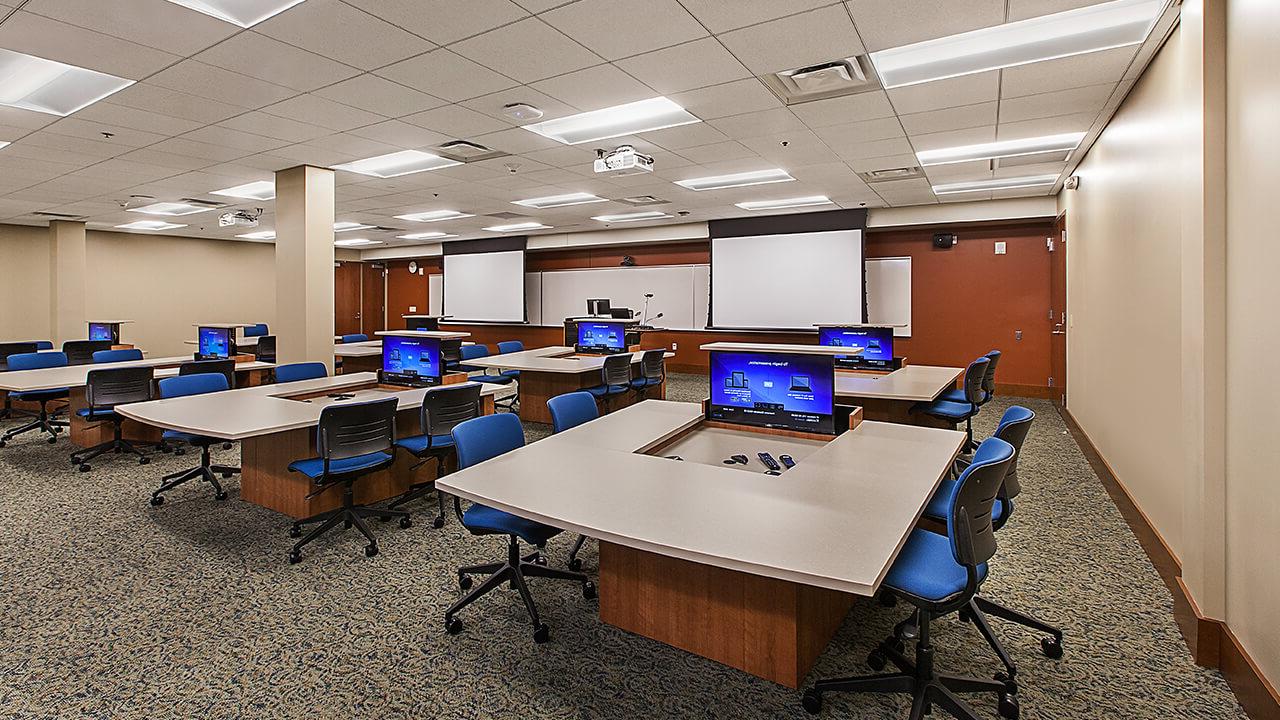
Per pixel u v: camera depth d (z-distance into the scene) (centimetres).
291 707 210
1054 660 237
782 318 998
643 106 456
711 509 196
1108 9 303
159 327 1216
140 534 365
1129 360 394
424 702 213
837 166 636
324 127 480
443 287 1385
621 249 1229
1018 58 357
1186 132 262
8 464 518
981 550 186
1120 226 425
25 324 1052
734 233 1034
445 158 596
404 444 380
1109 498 429
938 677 203
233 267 1323
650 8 291
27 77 397
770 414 325
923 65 373
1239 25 218
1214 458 230
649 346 1200
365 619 269
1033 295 884
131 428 567
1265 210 197
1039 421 700
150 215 945
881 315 980
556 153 573
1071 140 533
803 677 220
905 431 311
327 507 395
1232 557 222
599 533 179
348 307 1552
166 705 210
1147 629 259
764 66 363
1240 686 210
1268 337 195
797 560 157
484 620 267
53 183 697
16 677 225
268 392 441
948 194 800
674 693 215
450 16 297
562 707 209
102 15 292
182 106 427
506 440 294
